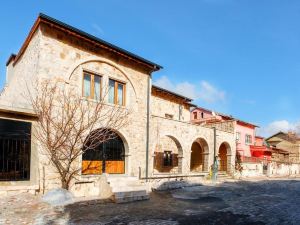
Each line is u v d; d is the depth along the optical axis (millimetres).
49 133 10977
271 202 12383
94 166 12977
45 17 11102
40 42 11336
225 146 25109
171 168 21688
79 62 12555
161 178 16375
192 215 9242
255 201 12562
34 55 11891
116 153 14172
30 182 10734
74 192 11688
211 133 21641
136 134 14961
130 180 12742
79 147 11844
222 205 11297
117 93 14344
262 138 40844
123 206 10484
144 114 15617
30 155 10875
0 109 10117
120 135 14156
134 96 15102
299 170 39250
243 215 9492
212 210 10188
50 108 11125
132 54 14578
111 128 13438
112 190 11375
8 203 9125
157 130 16516
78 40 12609
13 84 16062
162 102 21266
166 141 21359
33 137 11062
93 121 12234
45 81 11312
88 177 12180
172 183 16250
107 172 13586
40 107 11039
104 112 13297
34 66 11766
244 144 33938
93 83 13234
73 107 12039
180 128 18406
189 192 14828
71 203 10156
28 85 12492
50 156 11133
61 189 10867
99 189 12227
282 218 9164
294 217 9336
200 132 20375
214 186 17828
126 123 14203
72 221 7973
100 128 13055
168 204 11180
